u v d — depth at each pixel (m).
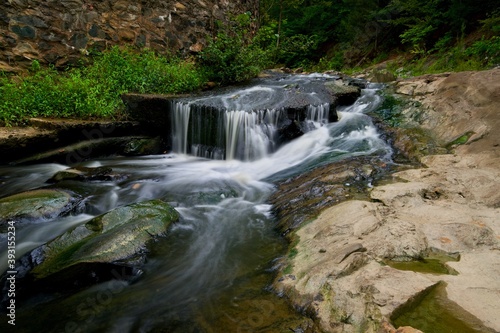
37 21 6.90
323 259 2.62
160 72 7.93
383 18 14.81
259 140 6.20
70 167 5.62
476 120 4.96
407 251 2.55
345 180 4.22
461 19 10.08
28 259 3.03
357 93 7.68
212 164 6.16
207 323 2.30
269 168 5.71
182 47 9.86
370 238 2.74
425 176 3.98
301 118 6.51
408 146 5.10
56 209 4.03
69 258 2.93
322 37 19.00
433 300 2.01
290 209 3.86
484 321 1.83
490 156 4.15
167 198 4.60
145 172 5.58
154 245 3.35
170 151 6.98
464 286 2.13
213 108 6.41
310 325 2.08
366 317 1.94
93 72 7.37
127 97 6.77
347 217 3.15
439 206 3.26
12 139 5.39
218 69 9.12
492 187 3.44
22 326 2.41
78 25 7.53
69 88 6.44
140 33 8.73
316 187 4.17
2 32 6.48
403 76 10.31
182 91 7.96
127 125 6.63
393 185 3.76
